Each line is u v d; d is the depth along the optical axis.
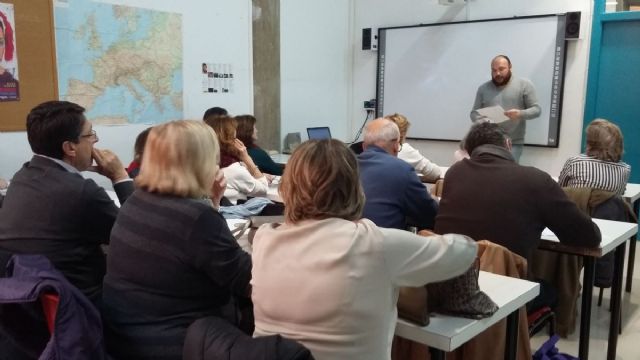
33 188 1.79
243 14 5.17
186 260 1.43
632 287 3.71
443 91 6.00
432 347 1.41
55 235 1.75
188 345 1.20
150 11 4.34
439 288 1.44
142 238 1.46
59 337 1.27
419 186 2.34
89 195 1.77
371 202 2.31
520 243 2.04
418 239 1.27
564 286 2.81
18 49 3.54
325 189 1.25
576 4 5.10
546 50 5.29
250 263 1.50
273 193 3.29
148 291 1.46
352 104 6.77
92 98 4.02
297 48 5.91
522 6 5.41
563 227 2.03
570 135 5.29
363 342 1.21
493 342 1.70
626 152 5.05
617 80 5.01
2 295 1.32
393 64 6.34
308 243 1.23
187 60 4.69
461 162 2.23
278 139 5.79
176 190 1.49
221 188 2.13
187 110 4.75
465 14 5.77
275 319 1.27
